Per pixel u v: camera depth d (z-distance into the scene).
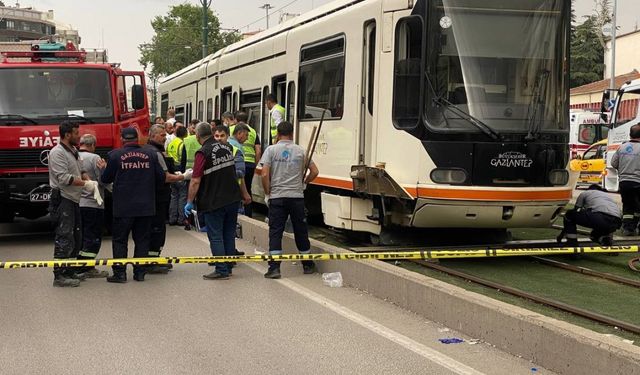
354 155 10.23
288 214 9.02
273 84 13.89
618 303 7.57
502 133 9.01
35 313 7.23
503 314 5.89
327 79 11.27
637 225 12.05
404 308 7.36
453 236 10.97
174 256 10.40
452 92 9.05
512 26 9.30
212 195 8.74
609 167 17.33
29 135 11.48
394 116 9.35
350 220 10.45
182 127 13.97
